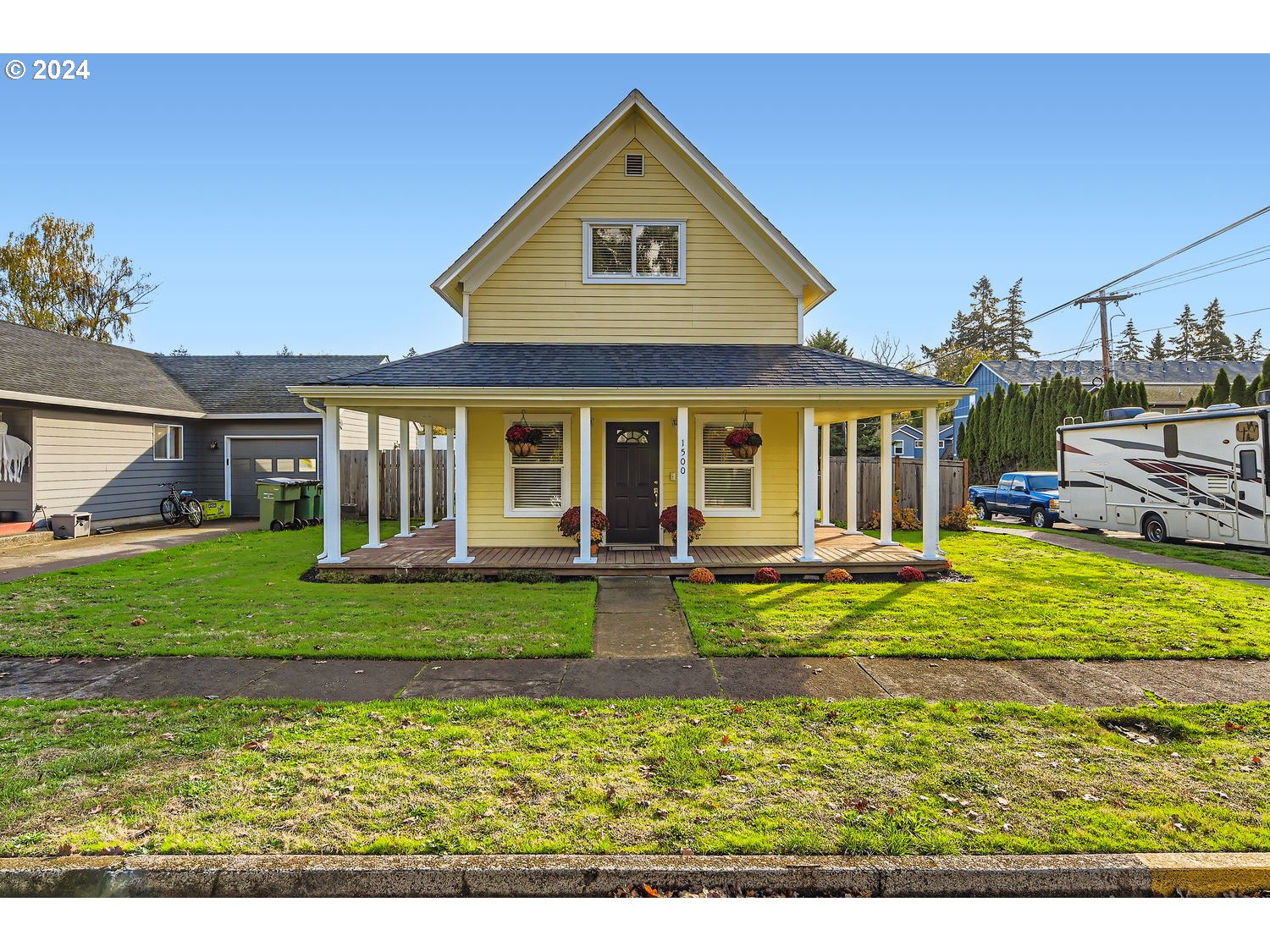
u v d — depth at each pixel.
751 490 12.12
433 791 3.61
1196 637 6.69
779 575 10.04
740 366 10.69
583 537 10.21
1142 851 3.10
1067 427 17.33
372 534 11.66
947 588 9.30
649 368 10.49
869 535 15.96
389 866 2.98
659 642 6.64
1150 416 14.79
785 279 11.97
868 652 6.26
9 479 14.52
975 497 21.45
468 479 11.87
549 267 11.84
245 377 22.25
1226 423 13.08
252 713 4.72
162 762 3.96
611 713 4.74
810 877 2.97
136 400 17.52
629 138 11.84
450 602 8.30
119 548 13.40
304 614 7.62
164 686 5.34
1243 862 3.01
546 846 3.11
